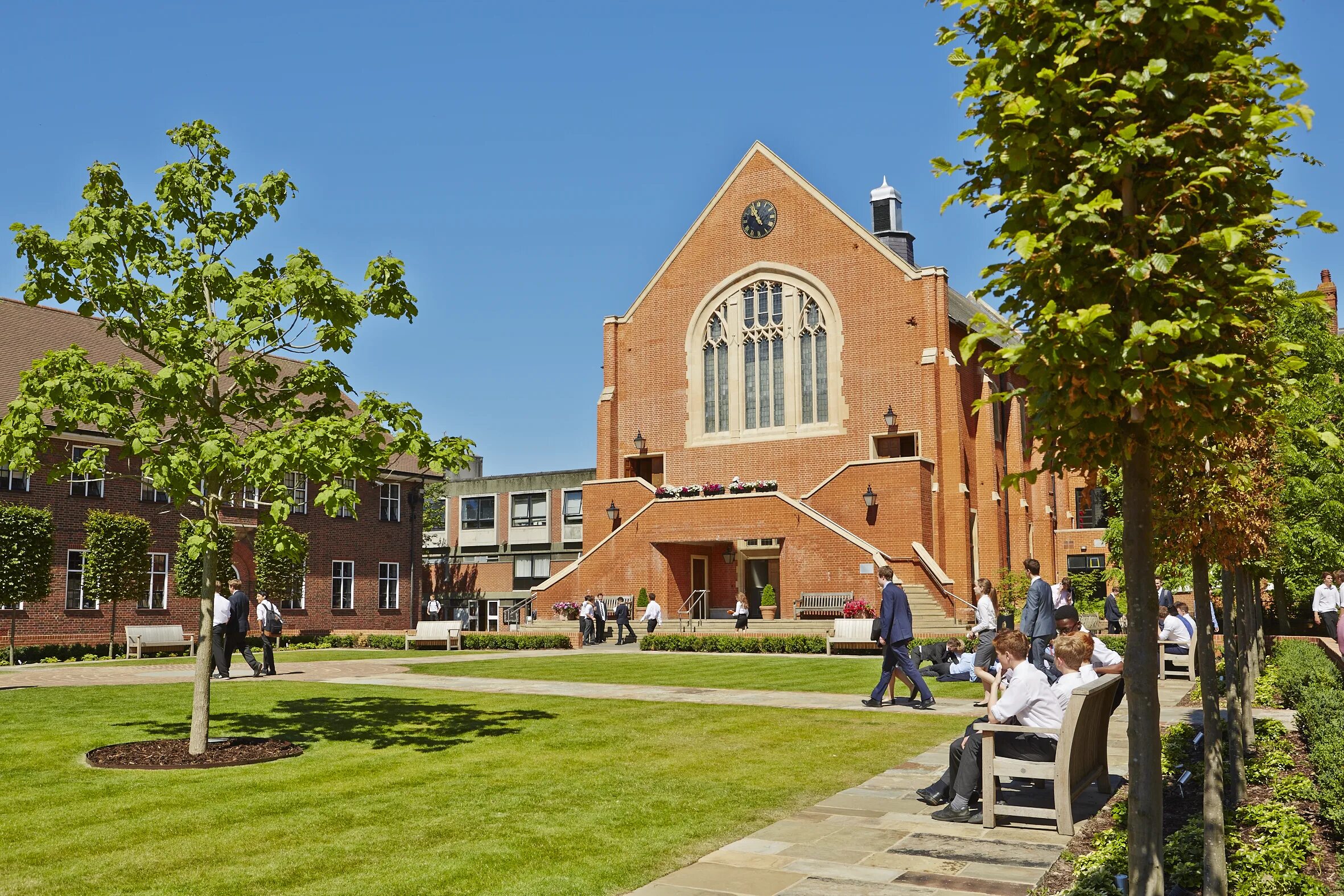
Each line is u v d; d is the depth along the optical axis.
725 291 42.97
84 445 34.38
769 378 41.88
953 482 37.66
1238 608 12.23
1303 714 10.03
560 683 18.98
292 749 11.18
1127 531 4.77
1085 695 7.73
